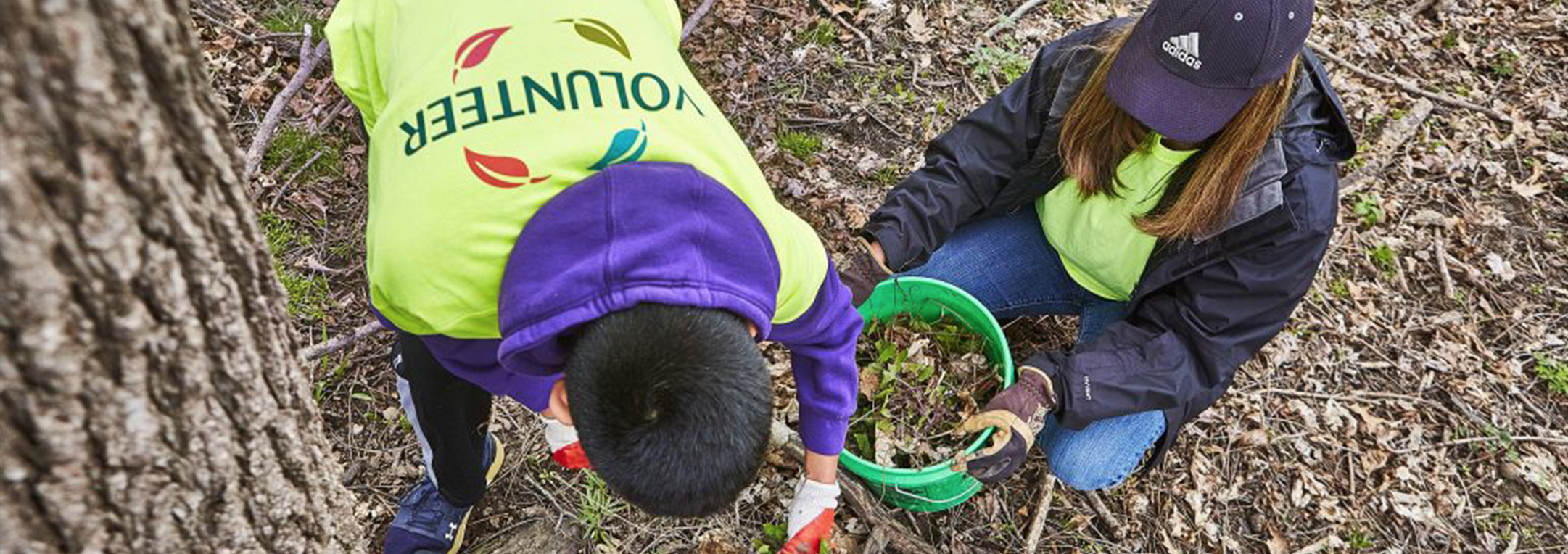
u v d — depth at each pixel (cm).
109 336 95
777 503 285
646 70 168
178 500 116
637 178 142
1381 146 429
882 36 423
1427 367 357
